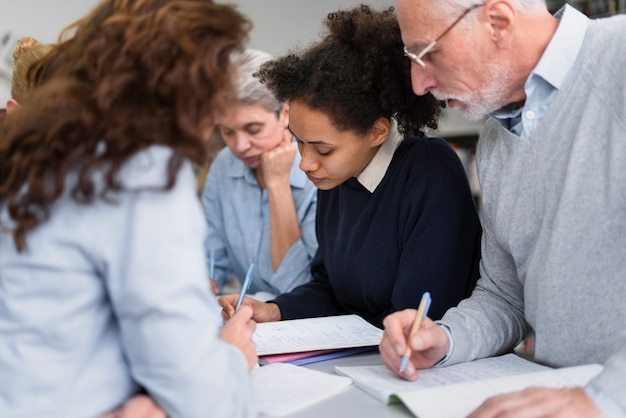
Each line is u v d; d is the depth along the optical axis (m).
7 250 0.73
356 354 1.18
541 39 1.05
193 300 0.72
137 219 0.70
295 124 1.27
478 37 1.04
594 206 1.00
